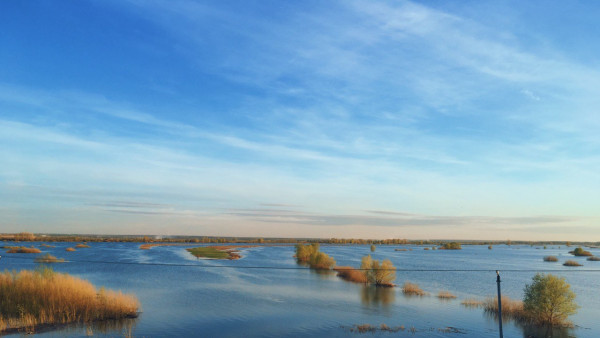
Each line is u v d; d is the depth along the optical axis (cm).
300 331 3606
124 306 3975
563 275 8881
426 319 4119
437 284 7112
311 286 6388
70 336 3197
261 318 4072
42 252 12719
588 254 17838
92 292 4041
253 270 8744
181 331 3519
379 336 3475
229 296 5316
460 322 4006
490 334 3597
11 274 4025
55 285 3828
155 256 12406
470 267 10450
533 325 3938
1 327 3247
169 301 4859
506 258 15225
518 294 6003
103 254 12912
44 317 3525
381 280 6556
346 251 19662
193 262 10256
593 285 7331
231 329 3631
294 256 13350
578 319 4331
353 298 5322
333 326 3791
